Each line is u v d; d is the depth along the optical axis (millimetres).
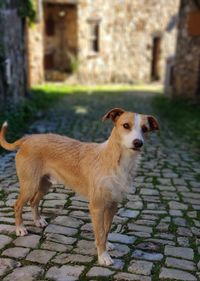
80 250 1513
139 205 2008
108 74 9078
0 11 3791
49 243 1561
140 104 5875
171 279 1351
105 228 1502
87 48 8594
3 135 1682
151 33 9430
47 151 1561
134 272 1383
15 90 4430
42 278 1322
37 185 1579
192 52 5883
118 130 1356
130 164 1385
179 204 2051
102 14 8562
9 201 1977
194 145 3482
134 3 8961
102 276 1346
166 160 2936
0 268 1372
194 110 5246
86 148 1500
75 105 5551
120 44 9062
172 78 6727
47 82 8352
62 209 1907
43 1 7863
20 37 4820
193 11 5719
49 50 8492
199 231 1735
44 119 4375
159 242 1613
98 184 1380
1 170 2502
